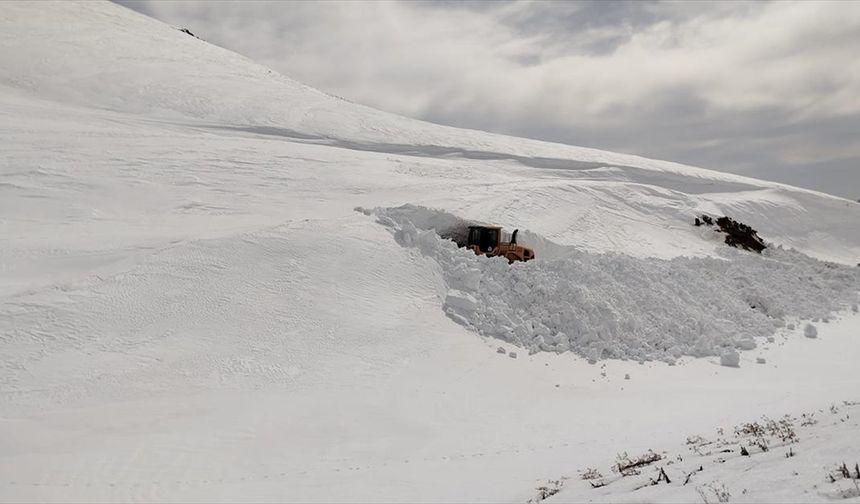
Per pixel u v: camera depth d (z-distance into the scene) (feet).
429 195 113.19
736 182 200.13
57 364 49.26
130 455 37.60
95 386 47.60
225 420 44.34
